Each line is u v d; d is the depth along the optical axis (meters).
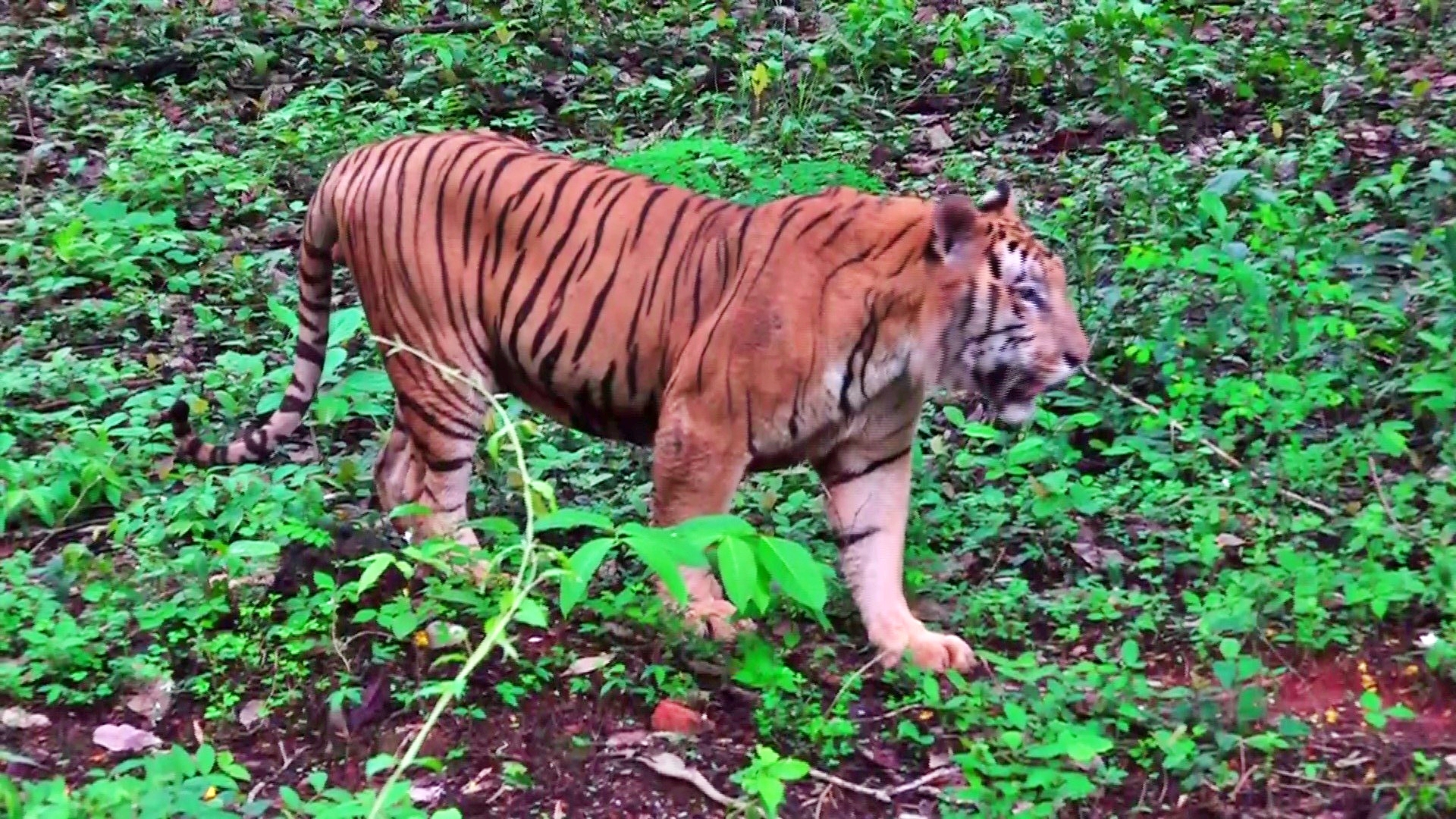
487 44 10.90
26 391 6.71
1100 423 6.50
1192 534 5.74
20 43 10.81
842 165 8.34
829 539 5.85
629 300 5.14
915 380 5.04
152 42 10.91
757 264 4.95
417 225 5.37
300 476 5.89
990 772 4.46
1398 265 7.36
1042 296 4.95
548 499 4.02
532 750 4.66
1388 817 4.30
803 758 4.66
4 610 5.12
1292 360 6.71
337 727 4.74
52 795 4.03
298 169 9.18
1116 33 10.33
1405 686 4.99
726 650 5.06
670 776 4.54
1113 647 5.24
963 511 6.00
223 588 5.24
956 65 10.46
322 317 5.90
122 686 4.89
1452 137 8.63
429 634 5.03
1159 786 4.55
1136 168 8.38
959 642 5.10
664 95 10.12
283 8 11.66
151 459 6.25
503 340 5.34
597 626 5.14
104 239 8.01
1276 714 4.88
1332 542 5.75
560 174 5.31
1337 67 10.00
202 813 4.01
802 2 11.80
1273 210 7.44
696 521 4.22
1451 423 6.18
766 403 4.93
